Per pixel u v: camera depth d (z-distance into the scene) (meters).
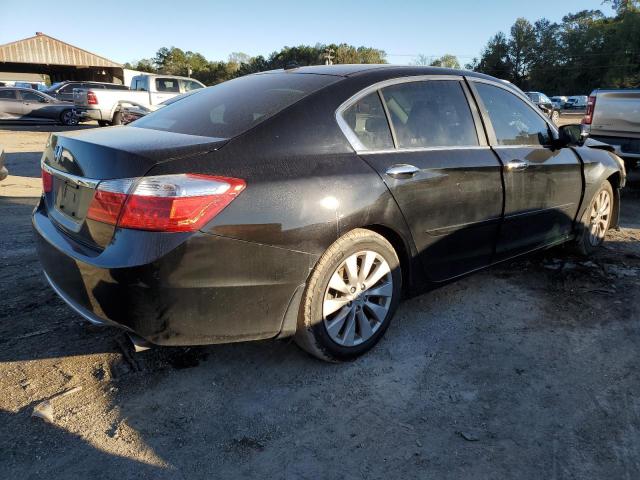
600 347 3.16
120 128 2.98
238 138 2.48
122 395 2.58
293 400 2.59
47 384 2.64
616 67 75.62
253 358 2.94
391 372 2.86
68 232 2.54
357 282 2.81
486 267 3.62
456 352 3.08
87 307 2.37
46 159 2.90
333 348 2.79
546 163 3.89
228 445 2.28
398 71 3.21
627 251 4.96
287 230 2.43
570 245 4.64
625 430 2.42
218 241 2.26
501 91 3.82
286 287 2.50
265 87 3.04
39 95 19.56
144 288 2.19
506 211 3.56
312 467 2.17
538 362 2.98
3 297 3.58
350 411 2.52
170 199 2.16
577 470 2.17
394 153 2.96
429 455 2.24
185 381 2.71
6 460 2.14
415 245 3.04
